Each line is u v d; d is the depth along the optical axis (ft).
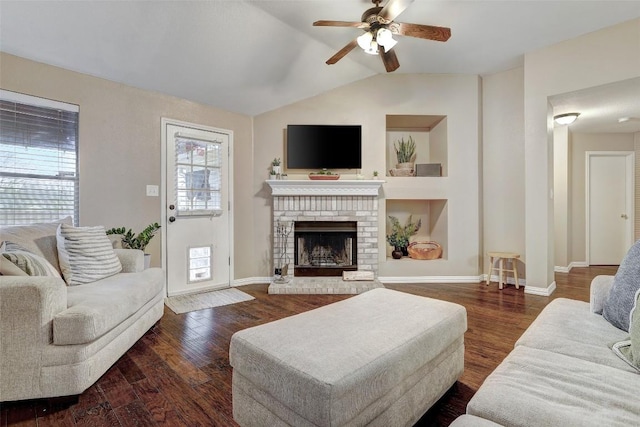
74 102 9.80
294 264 14.30
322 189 13.89
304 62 12.41
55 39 8.67
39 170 9.25
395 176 14.92
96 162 10.26
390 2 7.80
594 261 18.66
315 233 14.53
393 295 6.56
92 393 5.83
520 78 13.75
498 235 14.39
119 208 10.77
